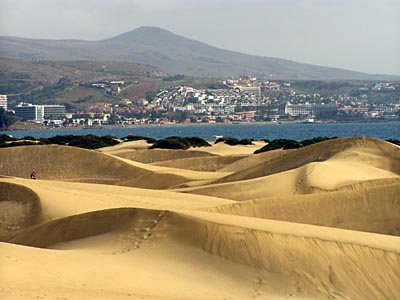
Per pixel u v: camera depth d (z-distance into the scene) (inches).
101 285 1145.4
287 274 1390.3
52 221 1838.1
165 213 1603.1
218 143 7190.0
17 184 2514.8
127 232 1587.1
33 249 1355.8
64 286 1096.8
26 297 981.2
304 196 2271.2
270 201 2231.8
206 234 1482.5
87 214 1756.9
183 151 6018.7
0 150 4672.7
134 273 1275.8
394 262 1470.2
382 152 3469.5
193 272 1362.0
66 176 4414.4
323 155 3602.4
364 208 2235.5
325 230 1590.8
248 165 4522.6
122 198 2522.1
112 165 4441.4
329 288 1374.3
